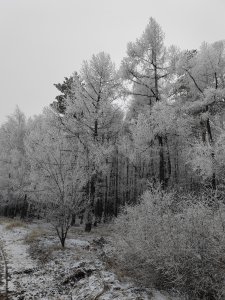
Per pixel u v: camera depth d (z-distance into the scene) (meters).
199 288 4.37
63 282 5.77
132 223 6.54
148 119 12.38
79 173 9.62
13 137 25.06
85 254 7.71
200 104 12.97
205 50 13.93
